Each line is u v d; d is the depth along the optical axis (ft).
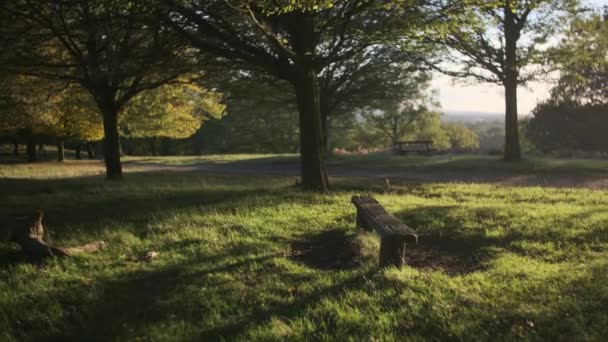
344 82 78.74
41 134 107.34
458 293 14.71
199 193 37.37
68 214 29.78
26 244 20.03
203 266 18.38
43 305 15.20
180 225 24.81
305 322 13.20
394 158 83.35
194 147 200.54
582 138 112.37
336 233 23.09
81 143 143.02
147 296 15.60
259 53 36.78
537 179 53.42
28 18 39.83
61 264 19.01
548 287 14.89
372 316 13.37
